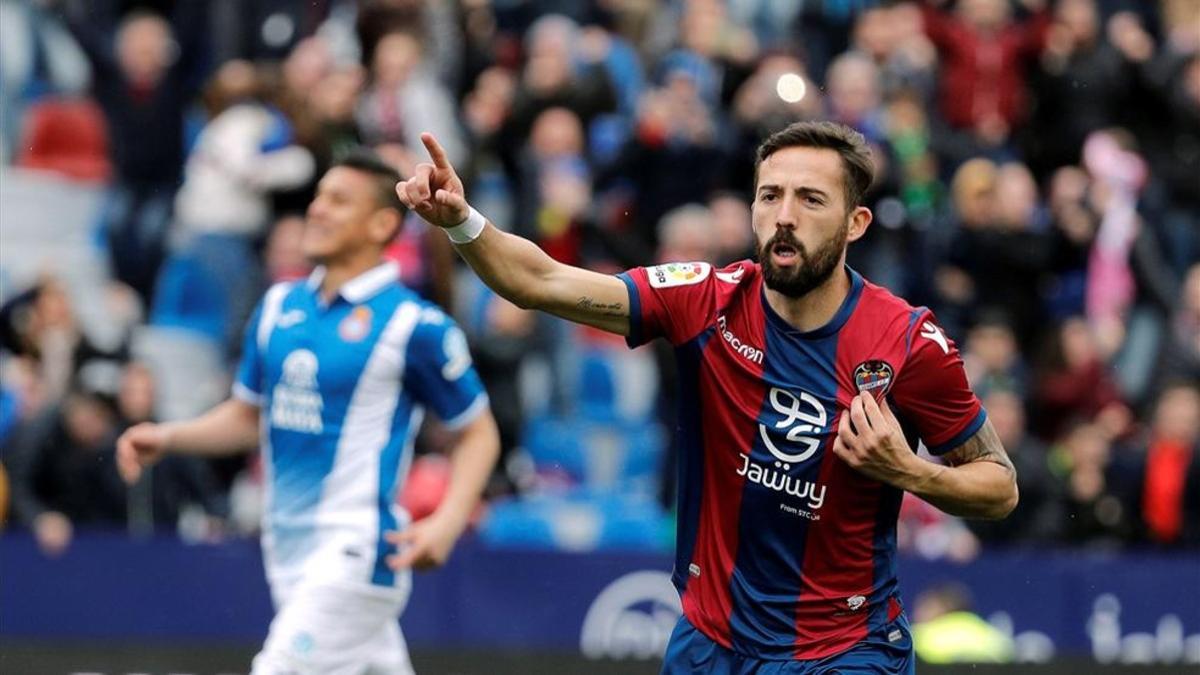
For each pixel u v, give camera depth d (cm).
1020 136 4881
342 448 2330
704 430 1800
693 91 4378
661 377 4069
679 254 4072
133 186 4575
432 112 4356
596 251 4219
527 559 3475
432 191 1673
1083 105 4862
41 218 4575
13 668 3114
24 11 4934
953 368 1778
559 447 4009
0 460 3503
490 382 3919
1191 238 4831
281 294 2419
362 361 2338
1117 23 5000
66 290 4094
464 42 4725
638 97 4719
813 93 4409
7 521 3469
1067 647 3672
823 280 1747
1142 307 4662
